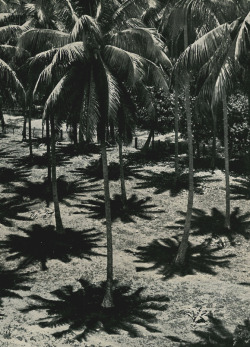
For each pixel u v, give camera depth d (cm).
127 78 1667
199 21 2062
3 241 2455
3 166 3572
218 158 3922
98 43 1631
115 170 3522
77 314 1802
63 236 2530
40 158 3784
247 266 2236
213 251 2389
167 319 1780
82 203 2950
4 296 1920
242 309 1831
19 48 1814
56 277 2125
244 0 1777
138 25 1744
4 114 5725
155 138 4628
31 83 2155
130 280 2102
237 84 2261
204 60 1934
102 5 1662
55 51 1766
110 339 1633
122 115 1739
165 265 2248
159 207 2903
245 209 2839
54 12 1850
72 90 1678
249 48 1709
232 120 3466
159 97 3656
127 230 2622
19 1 2731
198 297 1942
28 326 1689
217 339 1612
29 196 3020
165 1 2259
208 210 2848
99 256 2331
